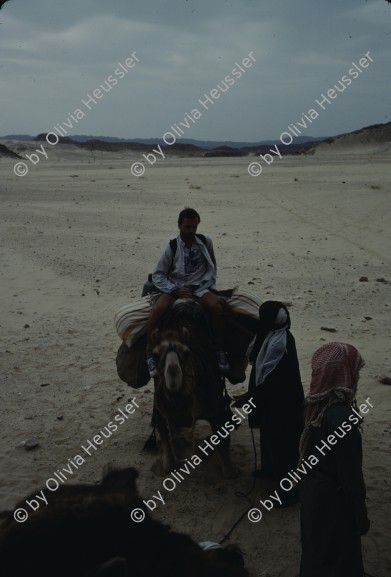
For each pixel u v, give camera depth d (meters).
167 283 5.92
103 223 23.69
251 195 33.12
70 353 9.40
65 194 34.62
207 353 5.53
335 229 21.70
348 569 3.68
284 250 18.06
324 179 41.16
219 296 5.96
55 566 1.69
